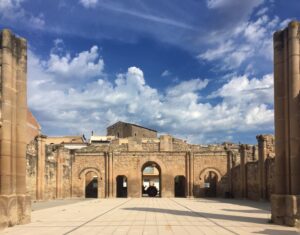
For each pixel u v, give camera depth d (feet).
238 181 179.32
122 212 92.38
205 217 78.07
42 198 154.40
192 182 193.36
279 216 65.51
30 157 147.64
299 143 65.36
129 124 309.83
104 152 196.13
